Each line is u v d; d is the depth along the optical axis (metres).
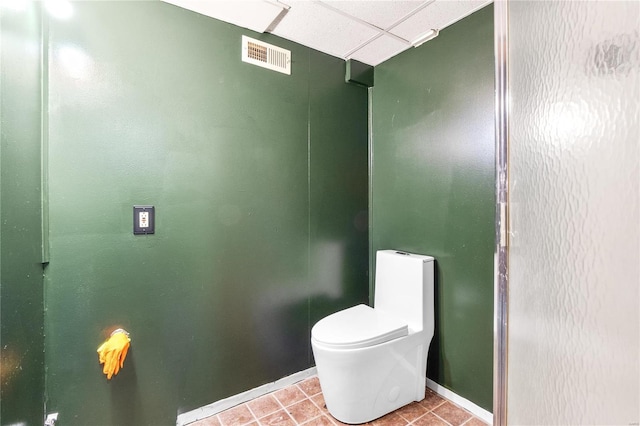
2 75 0.87
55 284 1.17
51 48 1.15
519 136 0.73
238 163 1.59
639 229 0.52
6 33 0.89
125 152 1.30
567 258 0.63
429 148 1.73
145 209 1.34
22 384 0.98
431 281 1.63
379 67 2.04
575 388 0.62
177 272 1.42
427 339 1.60
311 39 1.75
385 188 2.01
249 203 1.62
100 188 1.25
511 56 0.75
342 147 1.99
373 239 2.09
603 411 0.57
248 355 1.62
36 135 1.08
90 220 1.23
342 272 1.99
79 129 1.20
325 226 1.91
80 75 1.20
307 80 1.83
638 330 0.52
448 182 1.63
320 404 1.58
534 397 0.69
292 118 1.77
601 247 0.57
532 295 0.70
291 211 1.77
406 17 1.54
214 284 1.52
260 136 1.66
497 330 0.78
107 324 1.26
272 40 1.69
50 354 1.16
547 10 0.67
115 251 1.28
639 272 0.52
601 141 0.57
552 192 0.66
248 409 1.55
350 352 1.34
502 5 0.78
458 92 1.58
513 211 0.75
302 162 1.82
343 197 1.99
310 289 1.85
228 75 1.56
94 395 1.24
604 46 0.57
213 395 1.52
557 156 0.65
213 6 1.43
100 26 1.24
